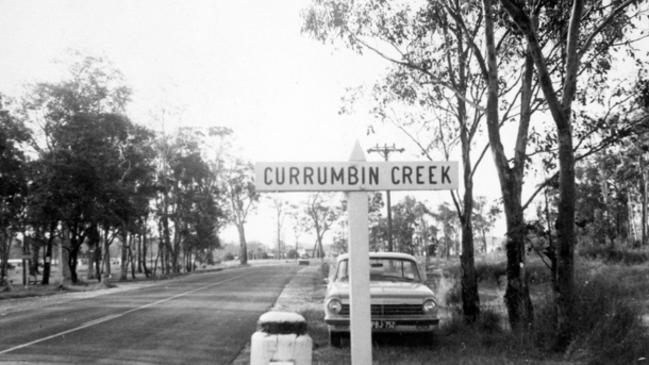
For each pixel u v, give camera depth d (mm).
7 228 42219
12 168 36875
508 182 10953
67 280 47875
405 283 11133
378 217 48781
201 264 85750
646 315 11336
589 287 9742
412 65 13141
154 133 47688
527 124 11477
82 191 39594
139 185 47375
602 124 12086
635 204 47312
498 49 12898
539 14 12461
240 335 12617
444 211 57062
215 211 64562
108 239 51438
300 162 4613
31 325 14961
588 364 8328
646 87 11977
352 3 13828
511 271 10875
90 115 40906
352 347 4426
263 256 133500
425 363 8688
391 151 31734
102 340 12008
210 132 66062
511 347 9602
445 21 13398
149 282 43281
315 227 85438
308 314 15844
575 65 9344
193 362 9602
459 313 13258
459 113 13375
